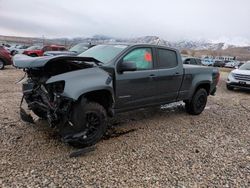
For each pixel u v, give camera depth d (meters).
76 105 4.20
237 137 5.48
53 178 3.48
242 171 3.97
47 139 4.68
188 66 6.77
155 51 5.70
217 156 4.46
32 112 4.76
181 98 6.47
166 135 5.30
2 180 3.36
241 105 8.89
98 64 4.68
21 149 4.25
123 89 4.96
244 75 11.95
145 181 3.53
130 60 5.14
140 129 5.56
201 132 5.64
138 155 4.30
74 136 4.20
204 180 3.65
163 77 5.75
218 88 13.09
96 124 4.47
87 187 3.33
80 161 3.99
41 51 25.14
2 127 5.13
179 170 3.89
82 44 14.23
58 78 4.12
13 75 13.48
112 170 3.78
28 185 3.29
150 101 5.63
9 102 7.14
